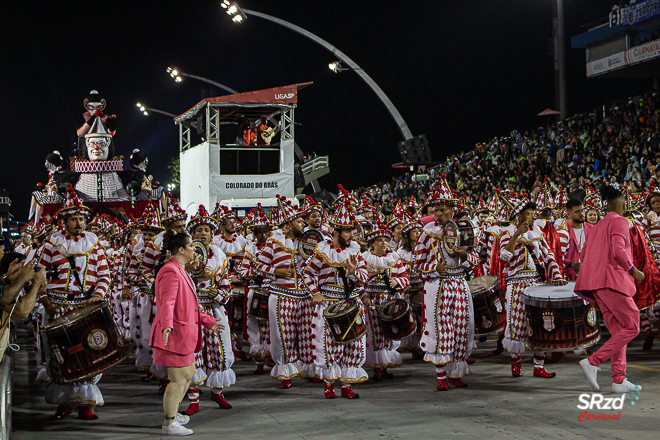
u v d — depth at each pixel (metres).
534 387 6.88
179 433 5.61
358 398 6.78
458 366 7.00
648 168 18.23
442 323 6.88
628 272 6.42
